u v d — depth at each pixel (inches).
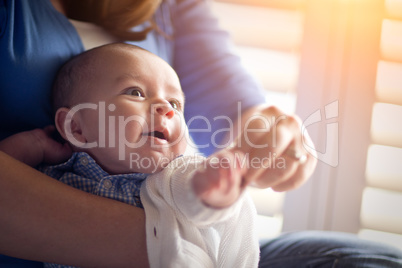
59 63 30.4
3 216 20.4
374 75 48.1
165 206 23.8
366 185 48.9
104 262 21.7
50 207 21.0
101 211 21.8
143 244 21.9
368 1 47.8
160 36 38.9
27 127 30.0
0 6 28.4
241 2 49.0
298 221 50.1
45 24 30.5
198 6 42.4
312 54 48.8
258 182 21.1
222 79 38.5
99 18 34.3
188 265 22.7
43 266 26.4
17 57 28.5
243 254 25.6
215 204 19.9
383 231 48.8
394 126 48.2
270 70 49.3
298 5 48.8
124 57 28.9
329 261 27.3
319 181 49.4
